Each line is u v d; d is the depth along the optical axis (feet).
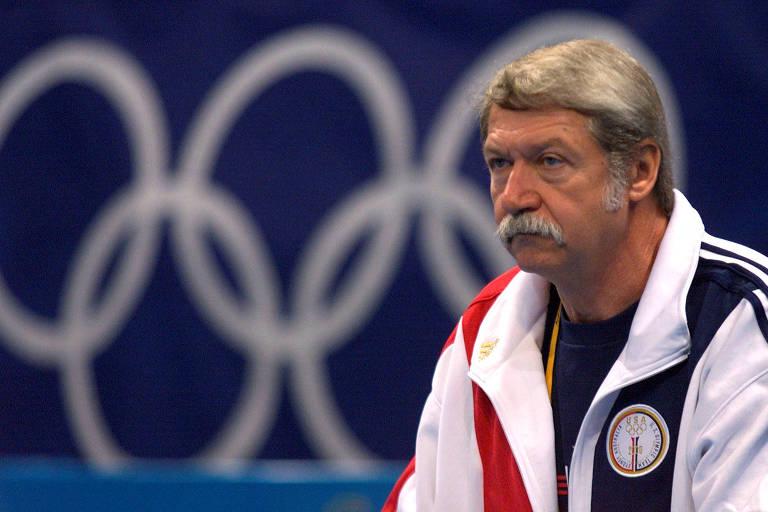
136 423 46.16
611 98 17.01
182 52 46.60
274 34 45.60
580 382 18.69
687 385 17.37
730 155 40.40
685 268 17.71
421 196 43.73
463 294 43.19
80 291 47.16
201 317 45.75
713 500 16.37
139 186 46.75
